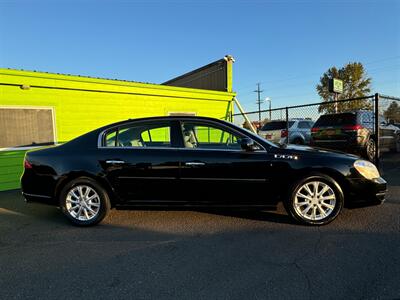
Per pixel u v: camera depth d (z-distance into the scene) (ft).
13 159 25.18
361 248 11.28
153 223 14.97
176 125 14.97
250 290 8.79
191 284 9.23
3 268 10.64
